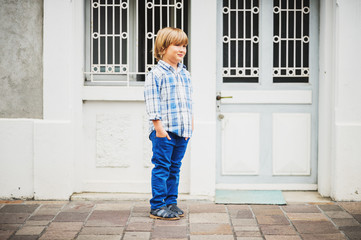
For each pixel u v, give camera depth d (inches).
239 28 177.9
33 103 168.4
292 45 178.5
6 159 168.6
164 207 149.0
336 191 169.0
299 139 180.4
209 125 169.9
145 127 174.9
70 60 167.8
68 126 167.8
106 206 162.9
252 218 149.9
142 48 176.6
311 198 173.3
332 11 169.8
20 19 166.4
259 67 178.5
